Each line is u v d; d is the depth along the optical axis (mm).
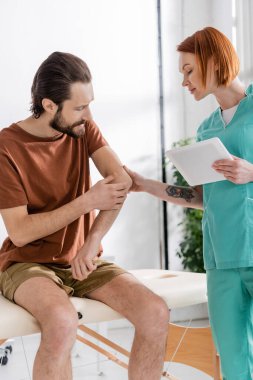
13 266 2064
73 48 4348
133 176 2410
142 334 1903
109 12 4469
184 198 2367
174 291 2197
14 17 4156
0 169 2025
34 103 2100
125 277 2049
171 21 4707
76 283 2094
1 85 4109
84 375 3047
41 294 1840
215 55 1956
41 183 2086
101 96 4441
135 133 4547
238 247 1960
